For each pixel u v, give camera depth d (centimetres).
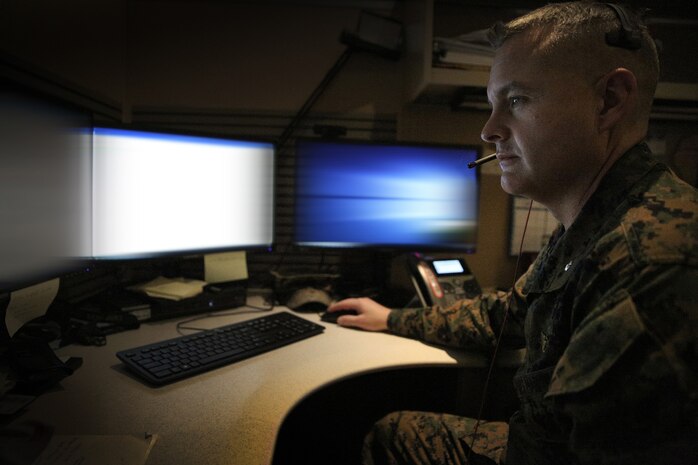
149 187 107
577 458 50
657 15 125
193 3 143
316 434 152
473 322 96
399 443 94
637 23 59
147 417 64
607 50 57
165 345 86
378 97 149
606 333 48
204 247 119
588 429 48
